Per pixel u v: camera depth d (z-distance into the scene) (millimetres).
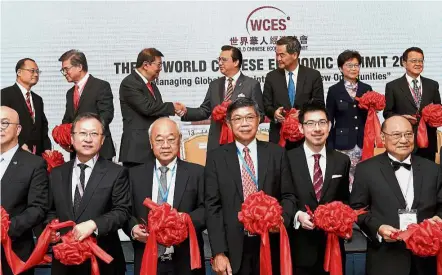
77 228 3053
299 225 3334
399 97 5246
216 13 6289
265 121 5746
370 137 4902
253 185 3283
